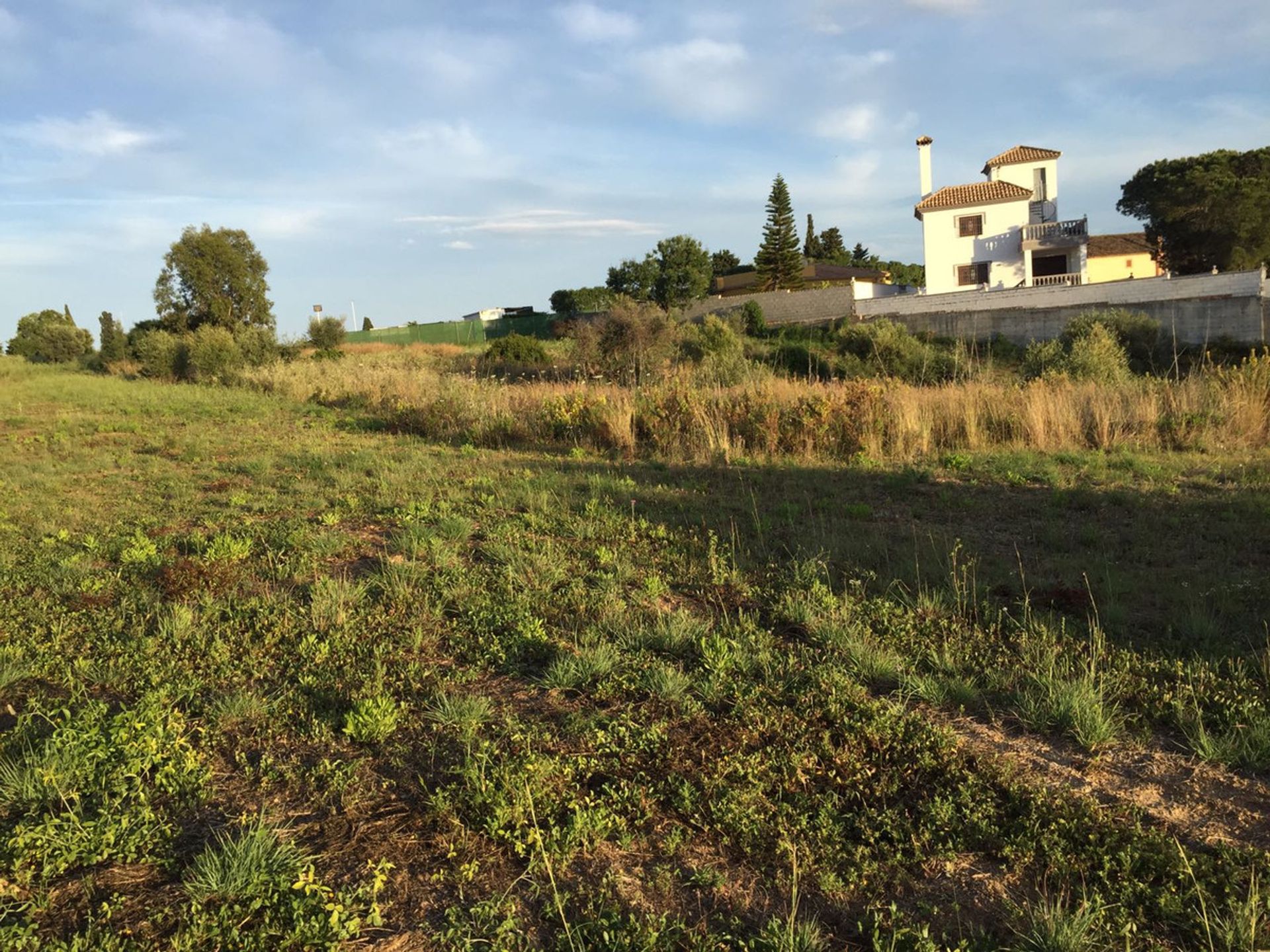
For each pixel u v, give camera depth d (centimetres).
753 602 534
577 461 1106
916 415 1167
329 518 738
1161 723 381
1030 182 4338
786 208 5525
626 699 405
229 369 2605
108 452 1256
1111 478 917
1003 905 269
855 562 606
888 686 420
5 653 451
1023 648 446
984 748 360
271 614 510
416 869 287
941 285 4269
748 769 338
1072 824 302
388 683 422
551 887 276
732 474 995
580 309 5350
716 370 1852
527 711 396
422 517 750
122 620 505
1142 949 250
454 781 336
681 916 264
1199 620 465
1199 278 3073
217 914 260
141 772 339
